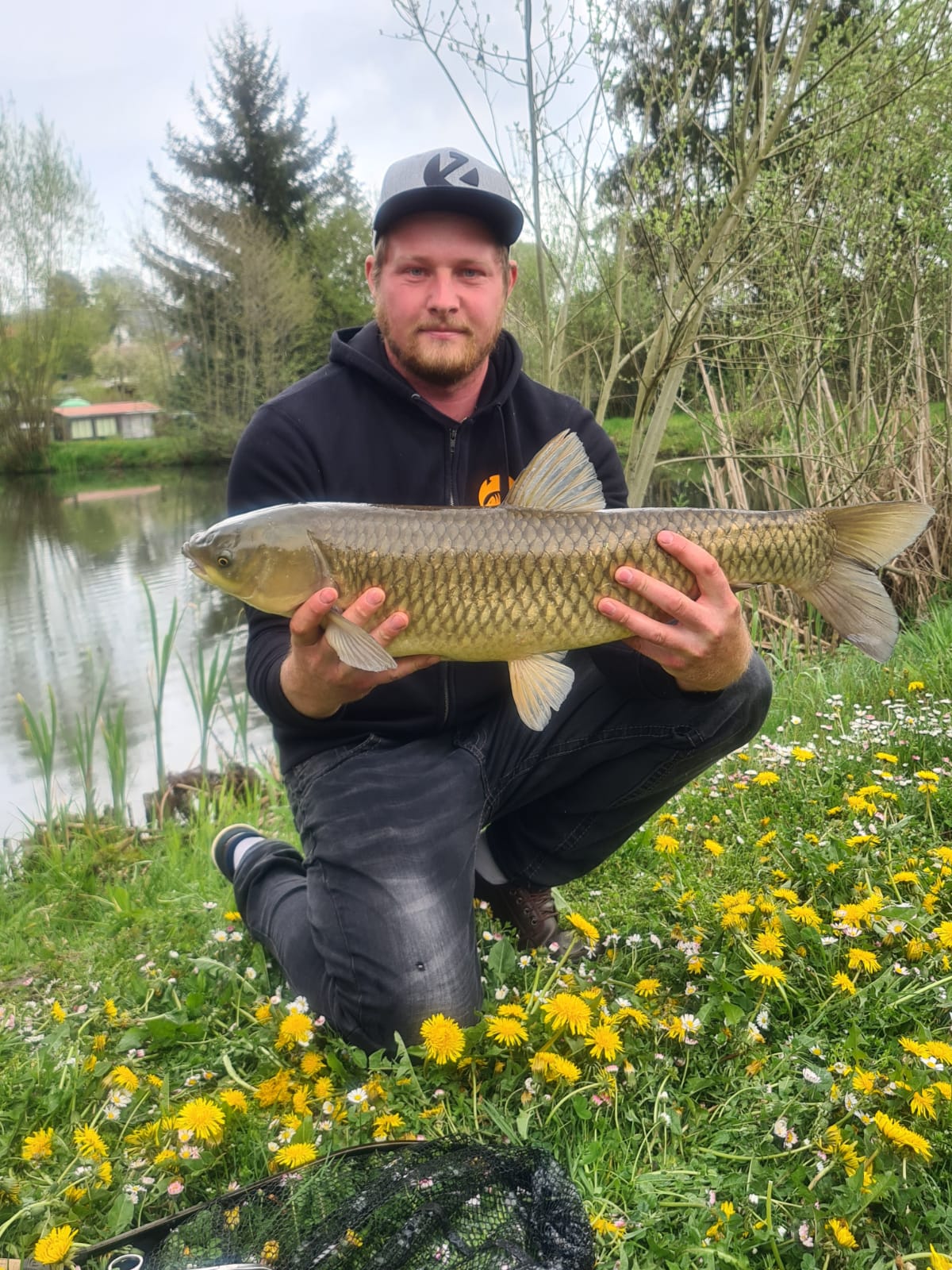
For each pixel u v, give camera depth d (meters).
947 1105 0.78
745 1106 0.83
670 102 2.65
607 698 1.15
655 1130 0.81
